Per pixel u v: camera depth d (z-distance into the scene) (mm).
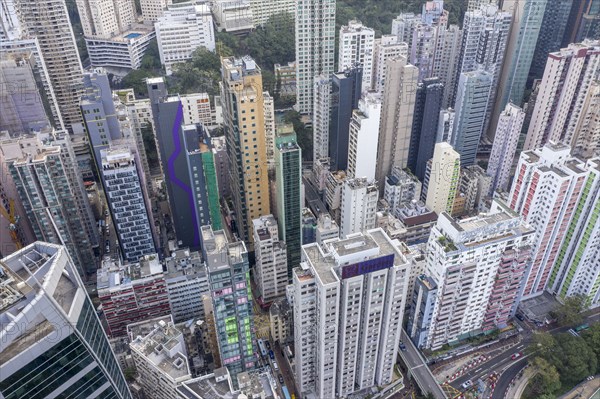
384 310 175500
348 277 159375
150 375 186375
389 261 161375
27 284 95062
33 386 98938
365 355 184625
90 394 112625
